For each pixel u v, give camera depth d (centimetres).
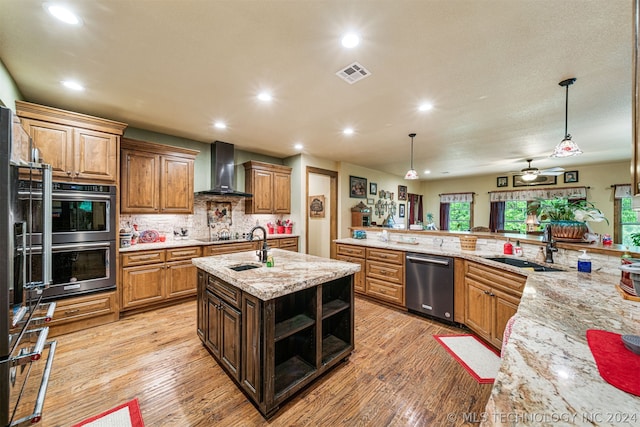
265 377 160
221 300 207
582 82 234
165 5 148
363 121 336
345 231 613
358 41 180
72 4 146
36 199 155
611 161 582
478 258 264
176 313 325
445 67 211
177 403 174
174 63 207
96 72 220
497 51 190
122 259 307
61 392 183
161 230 398
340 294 234
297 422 159
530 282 172
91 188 281
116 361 221
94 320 286
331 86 244
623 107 287
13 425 106
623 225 591
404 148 478
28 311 141
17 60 201
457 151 502
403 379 199
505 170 719
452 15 155
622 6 146
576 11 151
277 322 191
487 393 184
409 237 384
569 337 95
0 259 106
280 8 151
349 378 200
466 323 278
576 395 62
